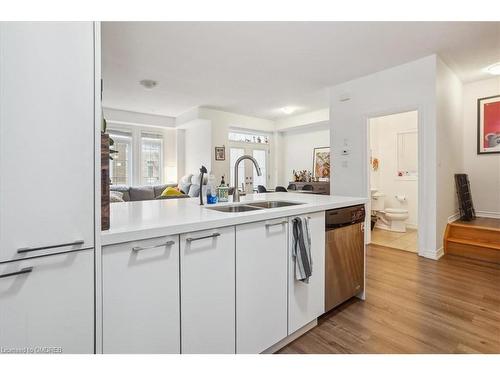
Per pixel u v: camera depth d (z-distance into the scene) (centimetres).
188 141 725
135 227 106
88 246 91
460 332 173
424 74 331
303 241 163
